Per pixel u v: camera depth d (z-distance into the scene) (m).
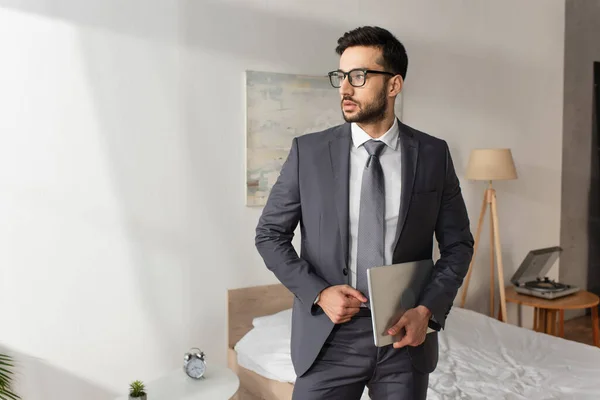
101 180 2.66
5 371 2.51
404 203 1.40
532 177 4.20
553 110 4.28
